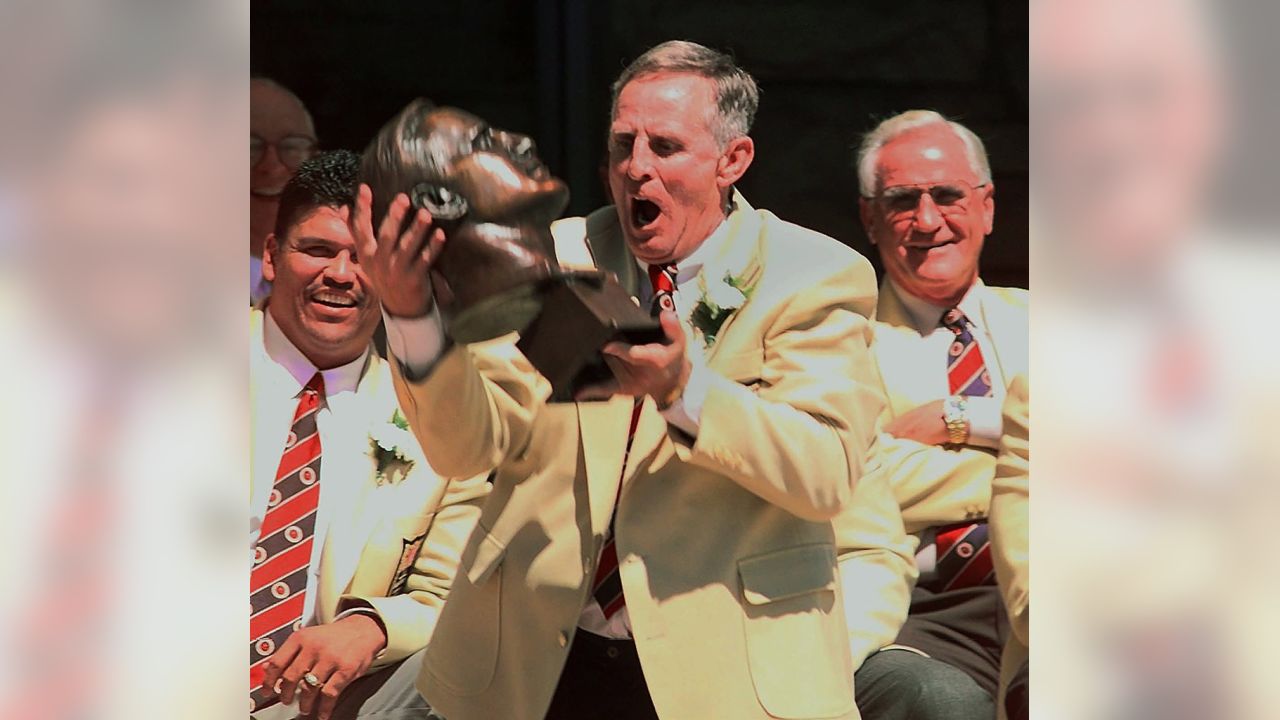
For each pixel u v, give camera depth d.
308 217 10.62
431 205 10.41
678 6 10.76
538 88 10.66
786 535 10.71
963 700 11.02
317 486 10.73
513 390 10.63
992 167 11.09
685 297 10.69
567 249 10.64
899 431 11.03
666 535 10.63
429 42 10.58
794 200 10.85
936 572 11.06
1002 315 11.11
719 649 10.62
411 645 10.74
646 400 10.62
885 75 10.98
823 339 10.66
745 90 10.80
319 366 10.70
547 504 10.70
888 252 10.97
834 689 10.74
